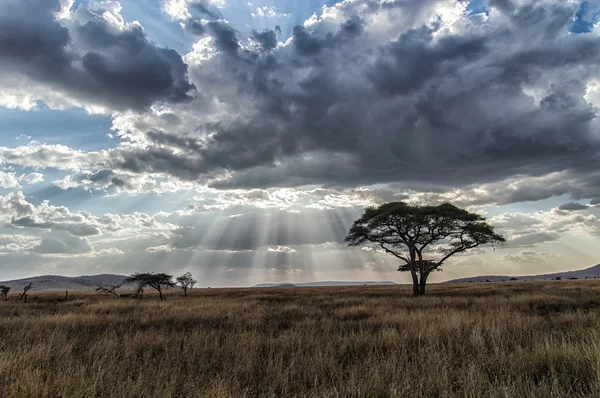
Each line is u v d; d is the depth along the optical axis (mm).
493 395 4281
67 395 4680
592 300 19016
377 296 31625
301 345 7887
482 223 36406
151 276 42531
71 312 18203
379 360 6555
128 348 7676
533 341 7414
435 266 36094
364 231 38094
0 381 5207
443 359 6035
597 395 4328
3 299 40562
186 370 6297
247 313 15766
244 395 4797
